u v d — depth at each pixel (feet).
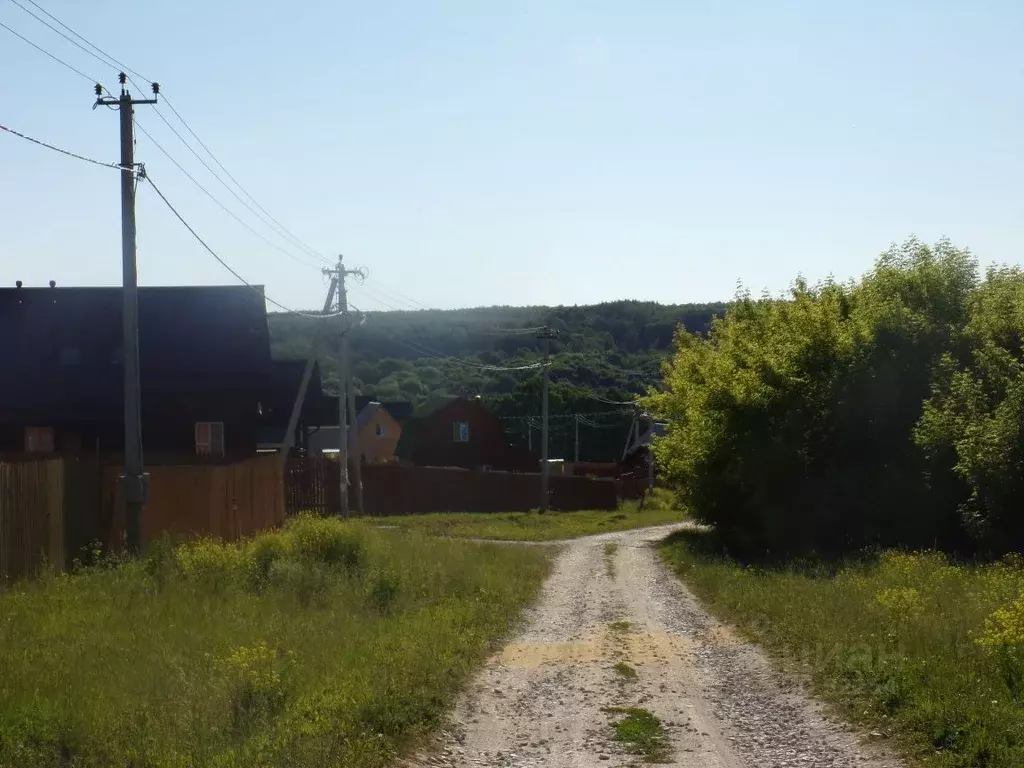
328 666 32.19
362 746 23.99
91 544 53.06
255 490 81.87
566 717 30.19
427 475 155.74
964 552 72.38
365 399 232.53
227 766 21.31
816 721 28.09
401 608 49.16
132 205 54.49
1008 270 82.89
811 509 80.02
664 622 49.21
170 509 64.75
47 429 120.26
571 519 147.95
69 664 29.63
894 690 28.14
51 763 21.06
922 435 72.59
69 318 128.77
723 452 88.74
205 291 135.13
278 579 51.24
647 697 32.65
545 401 158.92
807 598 46.26
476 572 62.80
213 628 37.50
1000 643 29.01
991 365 72.18
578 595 61.21
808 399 81.20
